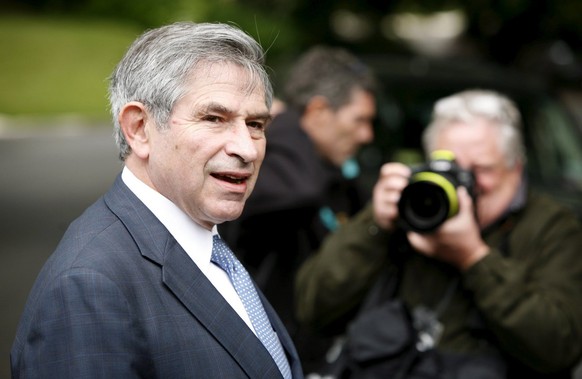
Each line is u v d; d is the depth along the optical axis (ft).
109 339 9.75
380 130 28.17
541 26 109.70
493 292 15.35
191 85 10.46
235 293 11.24
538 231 16.44
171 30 10.75
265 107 10.98
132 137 10.76
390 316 15.96
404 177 16.49
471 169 16.44
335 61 20.95
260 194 18.17
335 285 17.19
